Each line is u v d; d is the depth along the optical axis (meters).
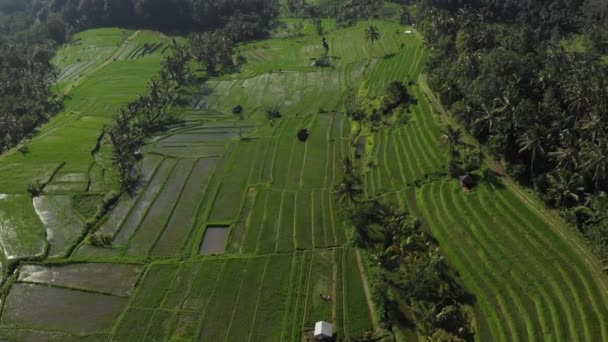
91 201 100.38
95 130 131.50
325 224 89.00
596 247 69.88
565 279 67.62
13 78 163.62
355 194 93.38
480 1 197.38
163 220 94.00
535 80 96.94
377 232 83.50
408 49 159.50
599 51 155.62
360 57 168.62
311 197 97.69
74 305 74.88
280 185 102.81
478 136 98.00
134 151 120.31
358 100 136.38
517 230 77.25
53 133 130.00
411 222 79.56
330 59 172.12
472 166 93.00
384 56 162.62
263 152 117.62
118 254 85.25
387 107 123.31
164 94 149.00
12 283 78.88
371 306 70.69
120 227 92.56
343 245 83.38
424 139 105.88
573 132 84.44
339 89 150.00
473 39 124.19
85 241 88.44
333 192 92.62
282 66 170.75
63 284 78.62
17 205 98.44
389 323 67.06
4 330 70.69
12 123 132.38
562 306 64.19
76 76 176.88
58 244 88.19
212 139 126.38
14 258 83.88
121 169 106.81
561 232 75.38
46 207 98.38
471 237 77.69
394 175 98.25
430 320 64.75
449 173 93.94
